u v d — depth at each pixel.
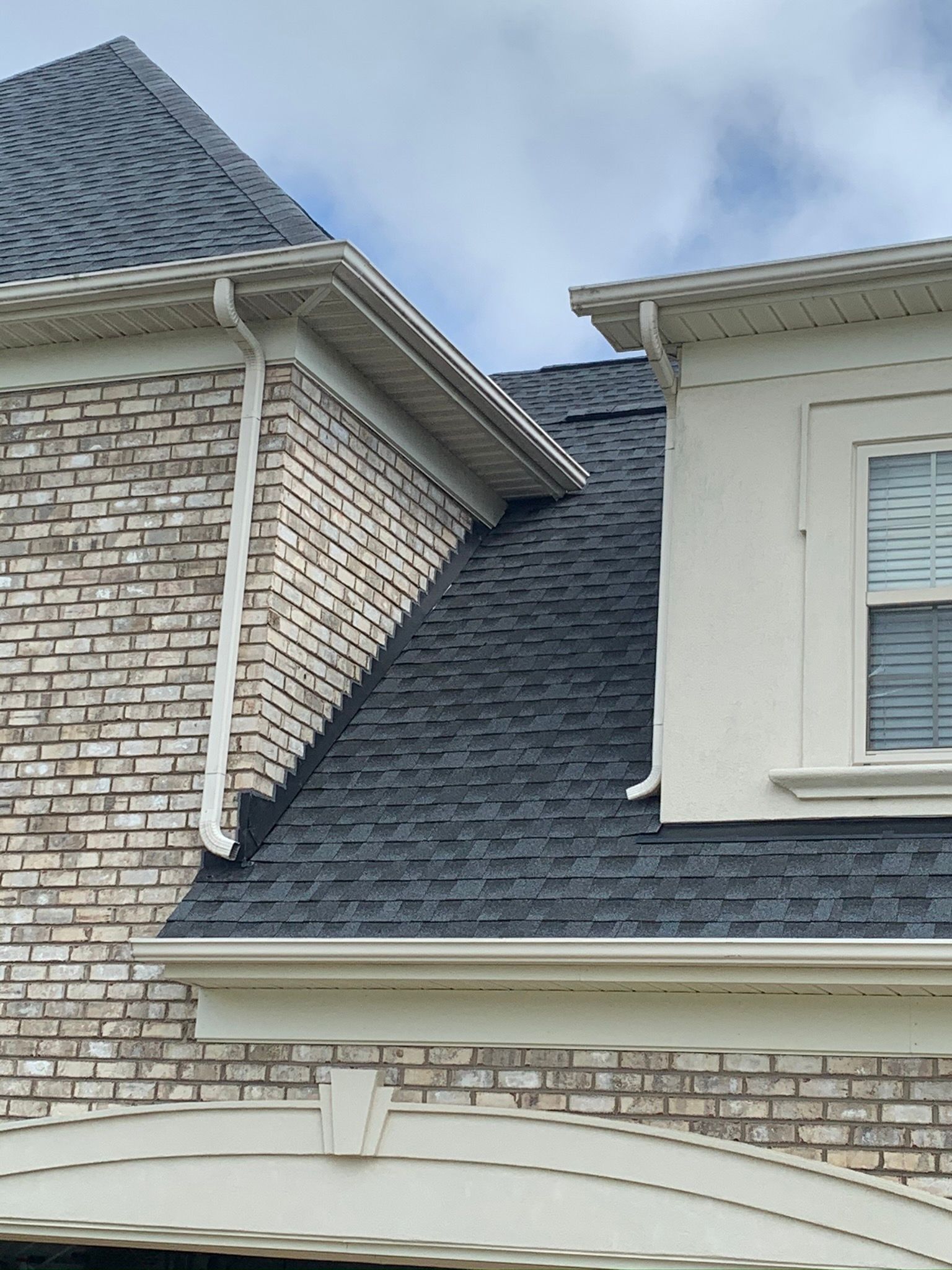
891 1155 7.59
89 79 14.36
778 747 8.84
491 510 12.59
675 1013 8.10
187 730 9.74
